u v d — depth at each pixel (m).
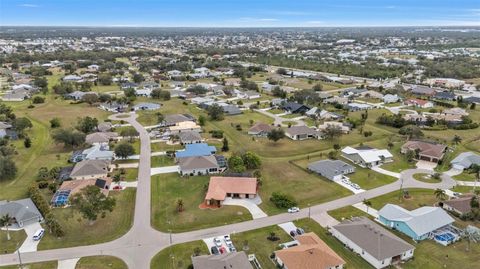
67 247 65.69
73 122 146.38
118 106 167.75
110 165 102.94
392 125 145.00
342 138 129.12
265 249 65.19
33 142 123.12
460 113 159.88
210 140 126.00
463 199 80.06
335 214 77.81
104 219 74.62
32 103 178.50
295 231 70.44
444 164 106.31
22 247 65.56
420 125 145.38
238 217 76.25
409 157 107.56
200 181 93.44
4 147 108.50
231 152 114.25
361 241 64.44
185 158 102.56
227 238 67.81
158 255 63.56
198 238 68.75
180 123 139.88
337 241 68.25
